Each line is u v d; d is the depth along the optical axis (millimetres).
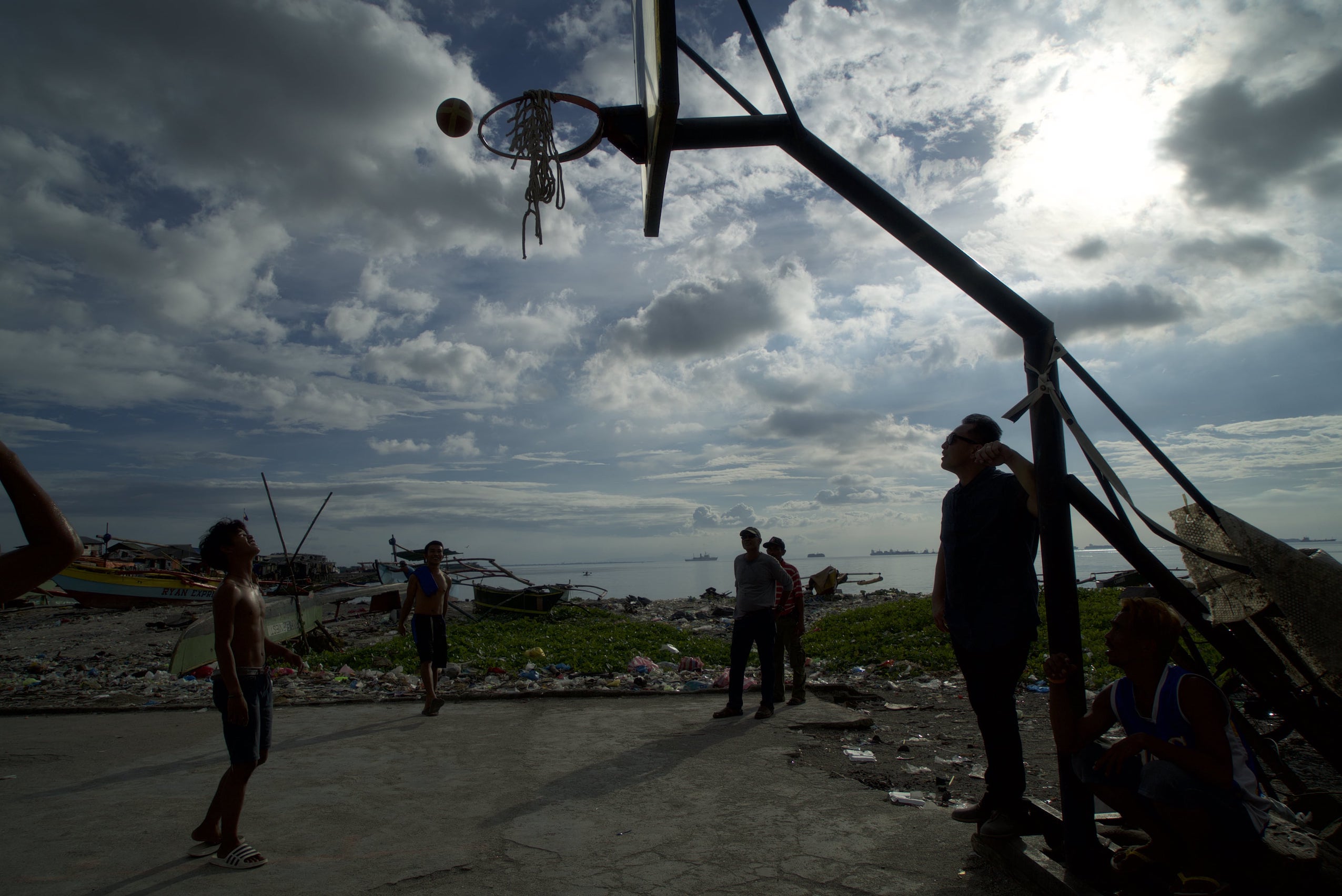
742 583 7895
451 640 16484
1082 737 3242
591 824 4598
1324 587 2947
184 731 7582
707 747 6508
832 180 3512
